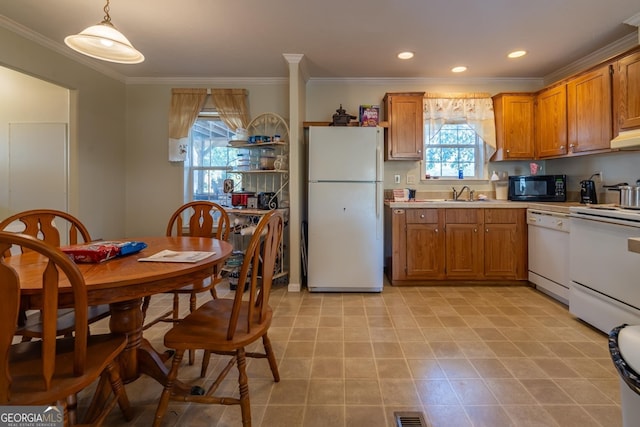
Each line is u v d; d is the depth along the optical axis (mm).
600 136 2742
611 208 2396
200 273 1399
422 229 3410
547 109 3422
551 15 2451
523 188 3611
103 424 1447
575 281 2553
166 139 3953
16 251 3037
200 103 3855
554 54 3164
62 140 3330
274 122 3859
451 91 3922
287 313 2744
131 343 1607
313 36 2783
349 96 3930
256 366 1926
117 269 1266
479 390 1678
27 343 1267
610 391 1658
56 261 927
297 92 3271
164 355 1906
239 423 1464
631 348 854
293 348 2137
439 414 1500
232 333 1334
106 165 3631
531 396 1625
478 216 3391
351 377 1803
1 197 3391
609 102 2652
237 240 3832
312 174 3232
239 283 1321
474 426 1423
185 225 3963
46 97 3342
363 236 3240
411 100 3670
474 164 4027
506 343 2186
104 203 3613
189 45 2961
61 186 3352
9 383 918
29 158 3363
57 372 1065
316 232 3246
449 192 3990
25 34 2666
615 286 2162
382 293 3264
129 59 1966
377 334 2336
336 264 3246
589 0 2254
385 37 2803
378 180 3227
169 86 3916
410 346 2154
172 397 1367
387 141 3729
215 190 4047
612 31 2705
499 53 3141
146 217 3979
